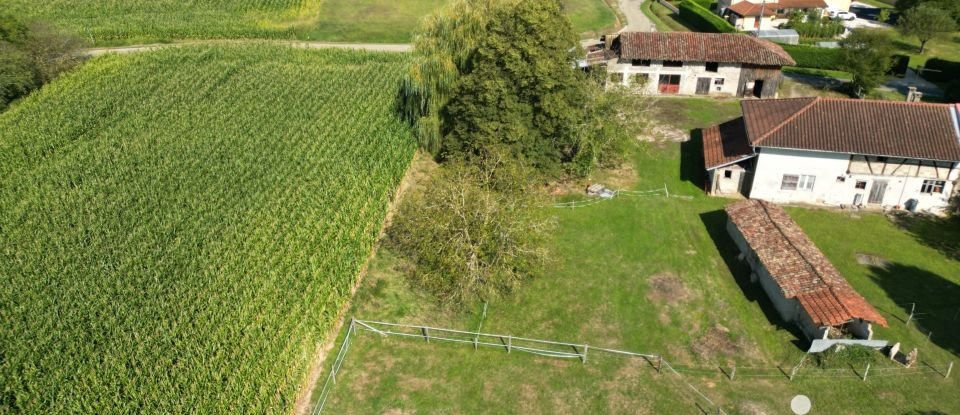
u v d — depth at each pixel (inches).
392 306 1737.2
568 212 2186.3
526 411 1419.8
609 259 1931.6
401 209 2135.8
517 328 1672.0
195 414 1236.5
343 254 1738.4
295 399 1419.8
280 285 1593.3
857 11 4537.4
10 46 2908.5
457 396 1459.2
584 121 2320.4
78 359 1332.4
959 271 1851.6
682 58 3029.0
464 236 1755.7
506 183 2016.5
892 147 2028.8
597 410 1418.6
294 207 1931.6
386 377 1512.1
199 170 2132.1
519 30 2135.8
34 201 1967.3
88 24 3875.5
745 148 2234.3
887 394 1432.1
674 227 2084.2
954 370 1491.1
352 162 2201.0
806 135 2091.5
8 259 1689.2
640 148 2568.9
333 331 1651.1
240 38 3944.4
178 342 1373.0
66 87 2876.5
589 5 4596.5
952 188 2078.0
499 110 2185.0
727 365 1533.0
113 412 1226.6
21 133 2434.8
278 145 2320.4
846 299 1546.5
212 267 1610.5
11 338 1393.9
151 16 4055.1
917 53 3666.3
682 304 1734.7
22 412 1221.1
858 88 3070.9
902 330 1622.8
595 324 1676.9
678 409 1416.1
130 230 1809.8
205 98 2778.1
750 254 1845.5
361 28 4050.2
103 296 1512.1
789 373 1501.0
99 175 2124.8
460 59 2359.7
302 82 2967.5
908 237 2007.9
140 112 2630.4
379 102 2701.8
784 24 3973.9
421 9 4323.3
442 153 2341.3
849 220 2096.5
